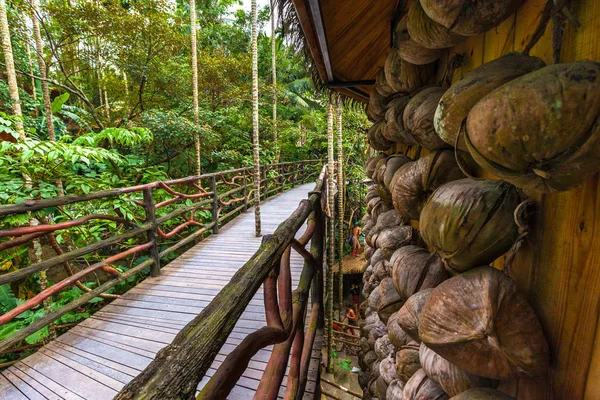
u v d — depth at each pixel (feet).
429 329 1.60
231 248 12.14
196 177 12.60
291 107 38.88
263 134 30.04
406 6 3.78
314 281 6.26
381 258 5.58
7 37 9.48
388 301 3.64
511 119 1.12
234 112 25.44
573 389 1.33
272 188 25.40
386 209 6.53
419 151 4.16
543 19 1.45
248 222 16.15
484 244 1.58
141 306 7.73
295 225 3.54
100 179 11.09
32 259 8.51
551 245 1.46
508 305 1.40
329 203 12.92
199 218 17.30
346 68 6.24
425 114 2.52
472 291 1.47
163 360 1.46
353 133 24.59
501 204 1.56
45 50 19.94
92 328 6.81
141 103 21.24
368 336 6.75
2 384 5.29
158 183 9.87
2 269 9.15
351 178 24.00
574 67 1.05
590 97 1.00
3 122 8.76
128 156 15.40
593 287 1.25
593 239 1.25
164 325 6.93
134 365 5.73
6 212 5.37
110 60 19.88
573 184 1.16
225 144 24.57
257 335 2.20
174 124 18.29
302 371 4.14
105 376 5.47
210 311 1.85
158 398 1.25
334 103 9.66
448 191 1.75
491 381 1.77
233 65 24.85
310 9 3.20
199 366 1.48
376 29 5.01
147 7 18.02
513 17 1.84
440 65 3.27
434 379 2.03
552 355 1.43
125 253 8.29
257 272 2.38
